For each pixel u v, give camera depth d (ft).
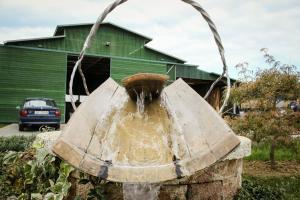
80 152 5.38
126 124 6.81
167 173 5.23
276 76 20.27
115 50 70.54
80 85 93.97
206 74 75.87
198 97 6.91
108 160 5.76
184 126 6.57
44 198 8.79
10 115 59.11
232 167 10.36
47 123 41.34
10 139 22.02
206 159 5.48
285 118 19.86
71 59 71.20
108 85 7.40
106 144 6.15
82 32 66.90
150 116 7.05
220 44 7.30
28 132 40.86
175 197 9.14
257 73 21.34
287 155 24.18
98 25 7.11
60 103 62.39
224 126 5.90
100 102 6.95
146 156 6.16
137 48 72.38
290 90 20.13
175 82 7.59
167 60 75.10
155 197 6.60
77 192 9.44
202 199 9.57
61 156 5.14
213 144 5.76
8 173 10.89
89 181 8.91
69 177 9.65
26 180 9.94
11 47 59.98
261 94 20.58
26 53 60.80
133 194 6.51
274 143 20.18
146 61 70.44
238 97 21.50
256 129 19.76
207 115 6.43
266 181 16.21
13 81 59.93
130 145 6.34
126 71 68.80
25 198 9.83
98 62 75.66
